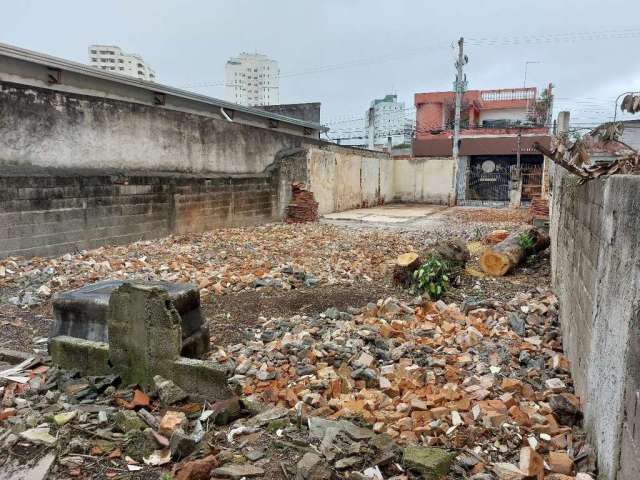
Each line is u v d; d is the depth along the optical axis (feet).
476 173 78.64
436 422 9.31
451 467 7.93
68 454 7.95
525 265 24.79
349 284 20.99
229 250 28.04
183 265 22.98
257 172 43.11
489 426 9.27
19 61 22.81
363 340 13.76
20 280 19.63
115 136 28.66
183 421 8.83
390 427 9.25
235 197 39.14
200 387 10.14
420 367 12.15
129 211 28.99
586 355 9.66
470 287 20.79
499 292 19.90
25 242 22.99
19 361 12.15
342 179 59.16
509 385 10.96
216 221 37.06
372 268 24.22
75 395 10.08
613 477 6.79
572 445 8.78
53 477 7.41
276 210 44.98
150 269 22.00
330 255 27.27
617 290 7.29
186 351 12.08
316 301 18.25
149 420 9.00
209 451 8.11
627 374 6.37
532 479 7.77
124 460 7.91
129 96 29.76
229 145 39.40
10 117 22.48
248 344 13.94
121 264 22.95
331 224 44.78
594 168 10.57
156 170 32.07
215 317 16.40
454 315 15.99
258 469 7.63
